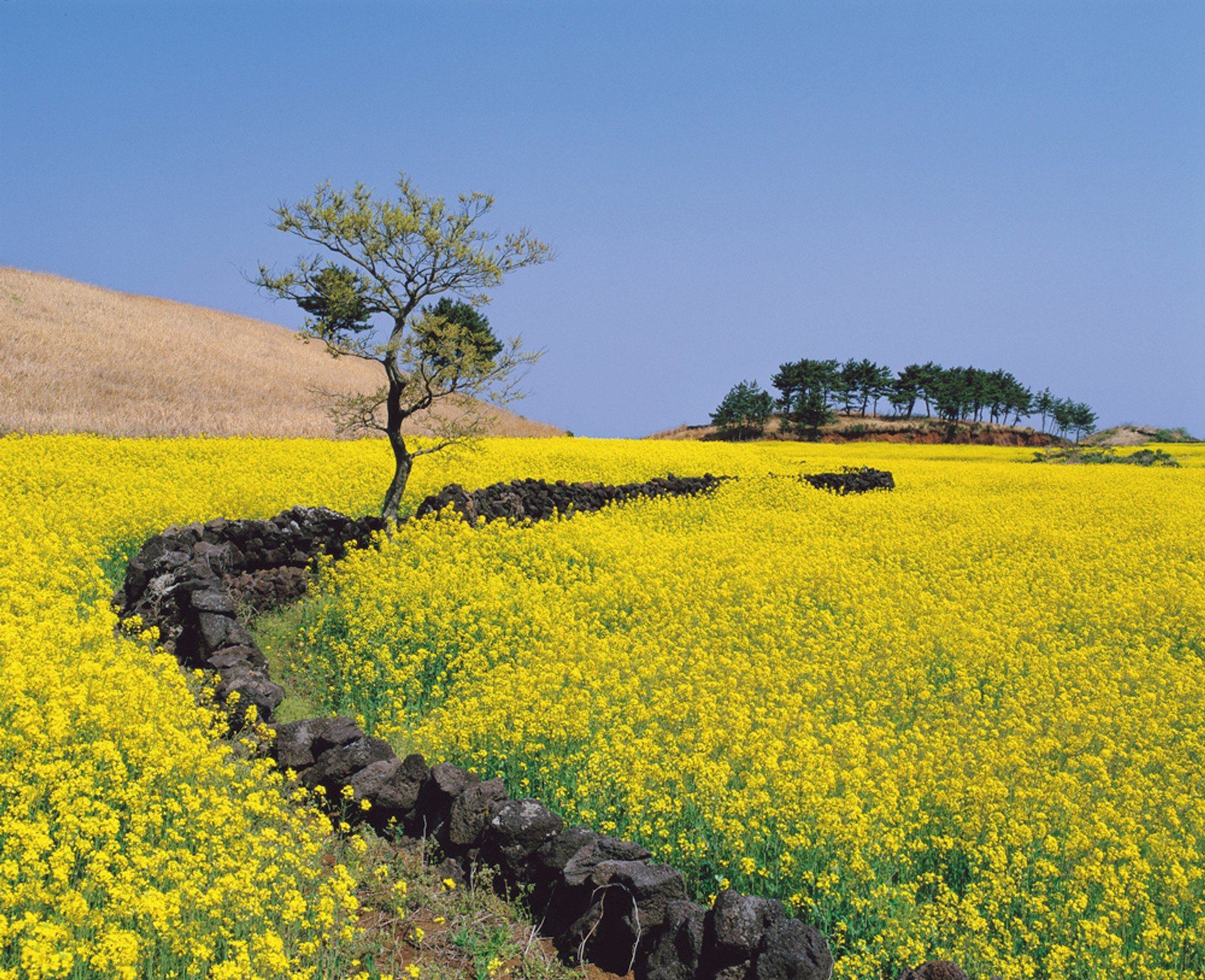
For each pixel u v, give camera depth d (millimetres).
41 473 21438
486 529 19500
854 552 20125
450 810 7441
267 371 61906
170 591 11805
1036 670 11914
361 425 19500
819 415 114750
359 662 12234
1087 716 10023
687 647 12562
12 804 6363
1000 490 35000
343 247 18469
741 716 9227
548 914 6617
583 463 35156
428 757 9242
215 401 50375
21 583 11555
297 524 15836
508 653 12281
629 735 8977
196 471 25375
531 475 30219
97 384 47156
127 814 6750
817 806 7375
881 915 6574
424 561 16172
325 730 8492
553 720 8953
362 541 17172
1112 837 7340
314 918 6020
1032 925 6594
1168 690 11680
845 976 6016
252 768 7949
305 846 6863
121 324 63125
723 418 118875
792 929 5699
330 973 5613
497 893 6953
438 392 19469
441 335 19234
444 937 6340
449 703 10594
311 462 28969
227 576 14047
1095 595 15867
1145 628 14672
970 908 6383
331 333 18766
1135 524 25078
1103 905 6547
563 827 7109
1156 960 6301
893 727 9977
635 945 6059
